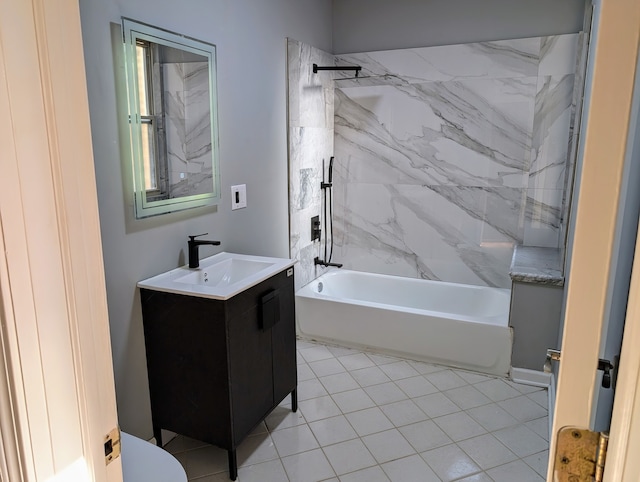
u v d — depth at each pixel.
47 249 0.63
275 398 2.20
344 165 3.68
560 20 2.94
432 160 3.40
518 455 2.07
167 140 1.99
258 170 2.72
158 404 2.01
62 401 0.67
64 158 0.63
